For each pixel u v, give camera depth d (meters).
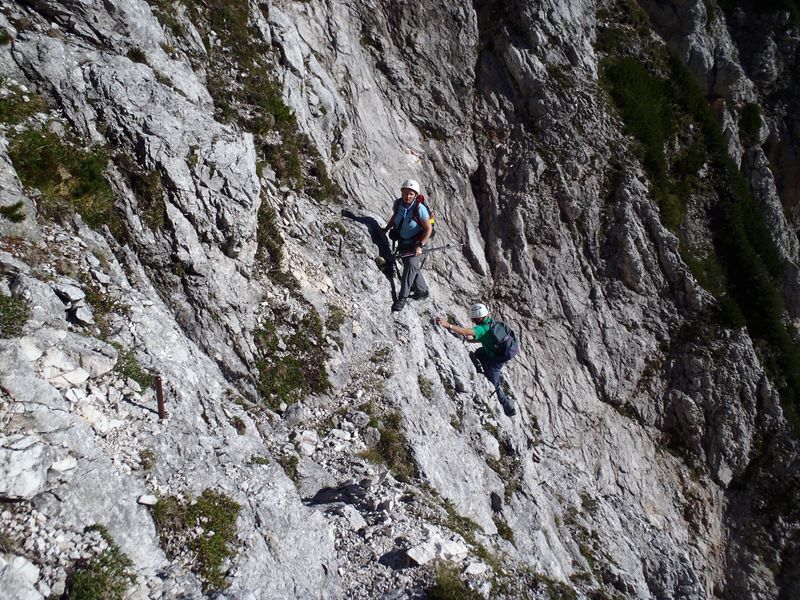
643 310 17.38
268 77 11.04
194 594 4.75
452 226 16.03
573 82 17.53
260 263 8.71
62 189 6.62
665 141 18.98
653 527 15.00
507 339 9.91
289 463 7.27
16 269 5.57
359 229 10.98
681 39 21.91
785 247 21.67
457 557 6.69
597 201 17.25
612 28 19.66
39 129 6.68
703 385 17.12
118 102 7.33
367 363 9.38
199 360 7.02
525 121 17.25
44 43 7.06
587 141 17.38
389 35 16.31
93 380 5.40
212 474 5.68
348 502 7.10
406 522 6.88
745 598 15.91
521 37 17.34
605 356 16.75
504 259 16.34
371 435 8.41
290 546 5.70
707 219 19.02
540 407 15.66
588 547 12.55
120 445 5.23
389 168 14.82
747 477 17.12
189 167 7.58
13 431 4.49
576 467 15.11
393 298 10.74
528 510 10.87
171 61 8.86
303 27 14.10
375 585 5.93
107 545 4.53
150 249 7.23
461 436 10.39
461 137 16.72
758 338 18.09
